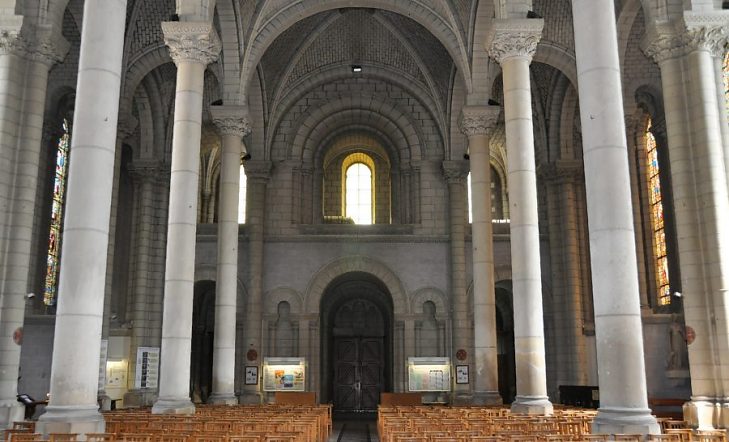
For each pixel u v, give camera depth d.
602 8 12.62
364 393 34.41
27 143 17.36
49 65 18.09
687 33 16.55
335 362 34.81
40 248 25.20
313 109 32.31
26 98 17.55
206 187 35.22
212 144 34.44
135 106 30.16
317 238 30.98
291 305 30.47
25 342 23.81
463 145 31.00
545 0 24.81
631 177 25.81
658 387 22.91
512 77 18.72
